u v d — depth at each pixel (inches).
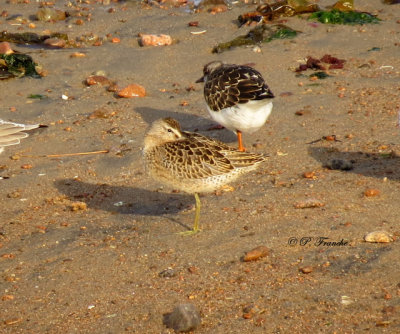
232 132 624.1
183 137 477.7
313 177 521.3
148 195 526.3
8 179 560.4
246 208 480.1
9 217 502.9
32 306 387.9
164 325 363.6
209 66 639.8
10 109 680.4
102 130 637.9
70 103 692.7
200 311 371.9
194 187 457.4
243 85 550.0
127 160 581.9
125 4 950.4
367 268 394.6
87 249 445.4
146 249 438.9
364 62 755.4
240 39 814.5
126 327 363.9
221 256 422.3
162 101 694.5
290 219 458.0
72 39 835.4
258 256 413.7
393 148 562.6
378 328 348.5
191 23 865.5
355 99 667.4
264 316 363.6
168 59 783.7
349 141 582.9
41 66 764.0
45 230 481.1
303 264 405.7
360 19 854.5
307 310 365.7
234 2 935.0
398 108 641.6
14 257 443.8
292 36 818.8
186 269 412.2
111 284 403.9
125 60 781.9
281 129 617.3
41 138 625.0
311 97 679.1
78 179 557.3
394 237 423.8
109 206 514.6
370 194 480.7
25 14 906.1
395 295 370.9
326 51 785.6
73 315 377.4
